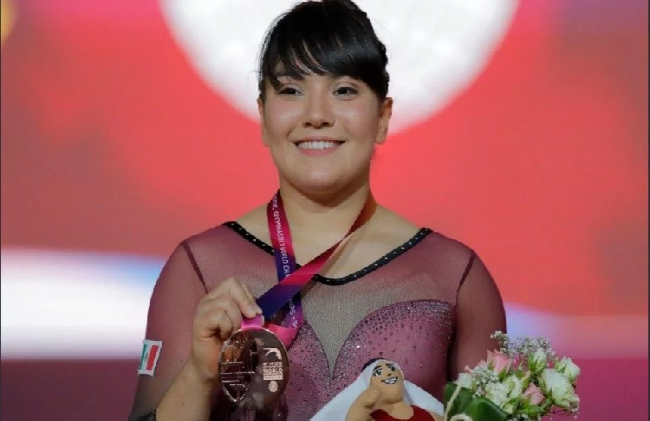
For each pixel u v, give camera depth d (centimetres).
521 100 2827
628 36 2830
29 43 2864
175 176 2859
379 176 2827
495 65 2814
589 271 2827
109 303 2622
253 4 2769
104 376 1911
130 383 1856
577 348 2331
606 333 2514
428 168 2827
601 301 2805
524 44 2816
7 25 2856
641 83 2838
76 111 2875
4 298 2642
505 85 2820
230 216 2855
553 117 2833
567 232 2838
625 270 2825
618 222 2836
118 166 2881
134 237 2884
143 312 2566
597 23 2823
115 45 2852
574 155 2841
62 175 2889
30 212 2889
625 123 2838
